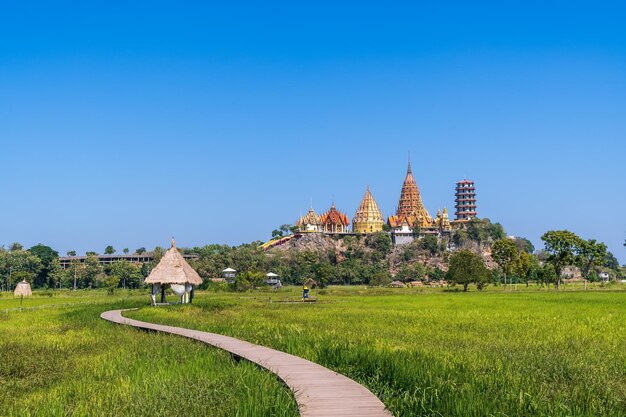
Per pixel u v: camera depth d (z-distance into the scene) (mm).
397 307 77688
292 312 68562
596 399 22188
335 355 31016
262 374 26297
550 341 38594
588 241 172500
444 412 20672
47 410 21562
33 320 58781
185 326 50656
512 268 186000
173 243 86125
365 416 19984
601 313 63625
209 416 20625
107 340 39875
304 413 20328
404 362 27375
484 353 31938
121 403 22328
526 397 21578
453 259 166000
